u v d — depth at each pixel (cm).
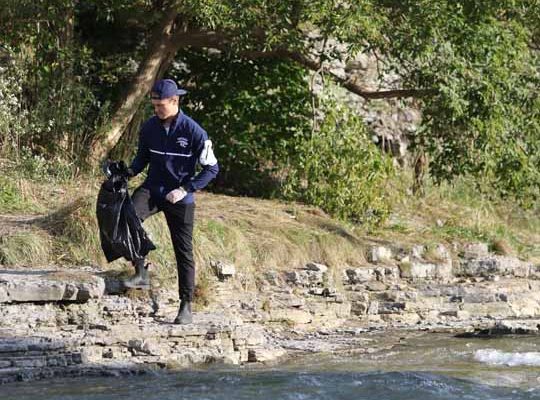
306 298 1584
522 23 2028
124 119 1939
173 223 1242
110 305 1288
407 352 1348
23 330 1189
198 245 1521
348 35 1792
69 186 1769
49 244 1480
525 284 1844
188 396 1017
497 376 1176
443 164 2028
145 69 1966
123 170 1226
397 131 2320
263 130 2064
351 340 1448
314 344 1402
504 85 1956
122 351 1177
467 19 1928
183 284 1255
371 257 1764
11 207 1630
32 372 1100
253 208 1822
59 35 1911
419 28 1841
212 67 2086
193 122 1209
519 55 1988
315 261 1684
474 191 2327
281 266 1641
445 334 1518
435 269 1791
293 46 1834
